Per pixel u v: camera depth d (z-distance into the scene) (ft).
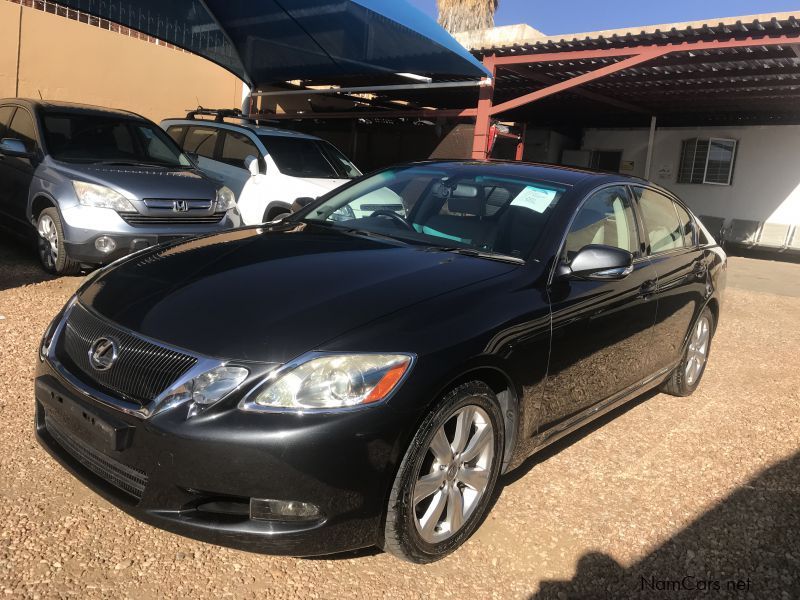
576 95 45.57
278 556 8.27
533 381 10.00
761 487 12.14
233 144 30.40
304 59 36.60
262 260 10.24
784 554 10.09
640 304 12.63
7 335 15.62
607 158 62.39
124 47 37.63
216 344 8.07
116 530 9.13
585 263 10.59
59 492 9.81
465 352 8.70
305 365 7.86
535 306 10.03
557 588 8.92
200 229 21.74
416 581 8.75
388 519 8.29
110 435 8.05
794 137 52.49
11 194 23.31
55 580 8.04
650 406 15.92
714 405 16.30
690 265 14.96
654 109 52.26
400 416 8.05
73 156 22.12
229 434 7.59
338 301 8.82
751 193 55.01
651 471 12.46
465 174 13.28
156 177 21.53
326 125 47.24
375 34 30.19
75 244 19.95
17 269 22.07
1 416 11.73
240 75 40.88
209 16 32.45
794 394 17.58
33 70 33.91
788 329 25.43
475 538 9.84
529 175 12.85
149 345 8.32
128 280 9.86
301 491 7.68
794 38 27.02
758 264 46.78
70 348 9.24
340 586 8.50
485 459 9.55
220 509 7.97
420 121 41.81
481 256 10.95
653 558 9.76
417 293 9.22
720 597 9.02
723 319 26.32
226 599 8.07
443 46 29.71
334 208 13.51
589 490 11.55
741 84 39.81
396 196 13.15
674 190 58.70
